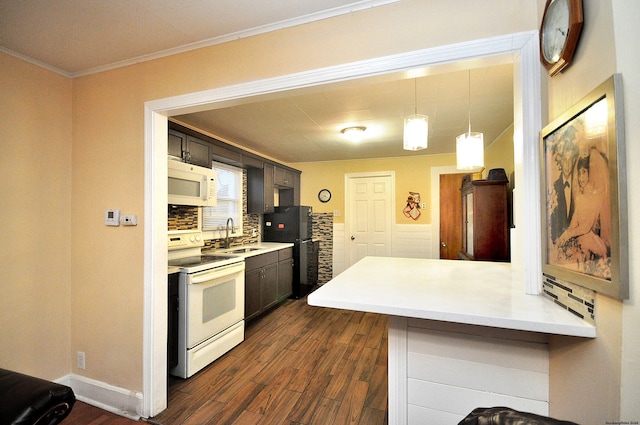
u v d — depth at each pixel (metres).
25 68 1.78
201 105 1.68
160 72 1.76
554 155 0.99
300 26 1.45
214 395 1.95
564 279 0.93
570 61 0.90
